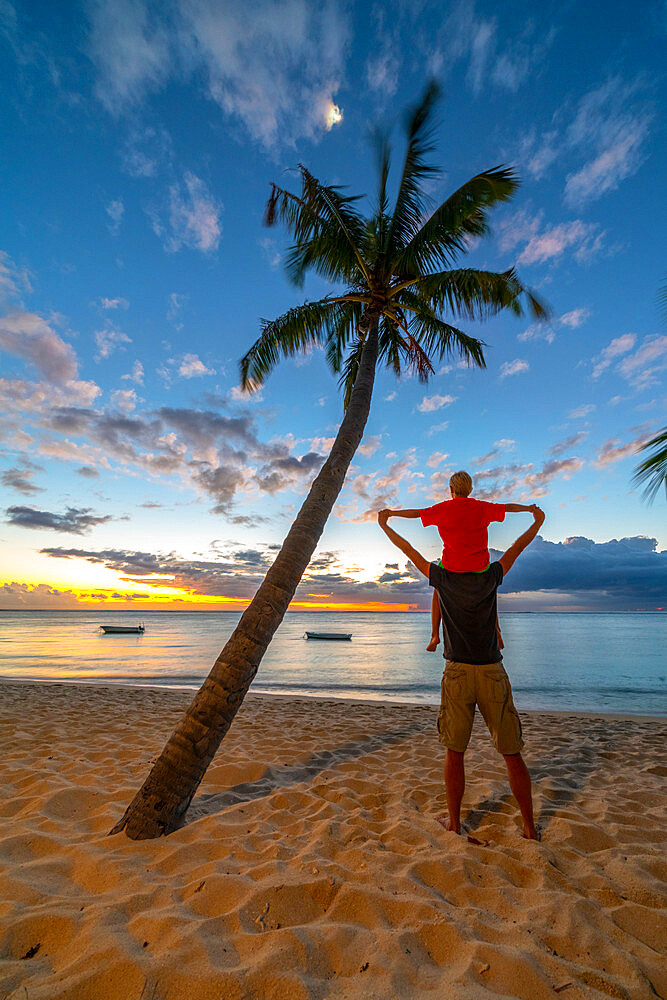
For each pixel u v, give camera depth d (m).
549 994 1.58
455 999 1.53
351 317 8.08
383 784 3.93
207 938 1.76
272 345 7.24
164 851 2.50
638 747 5.74
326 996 1.53
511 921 2.01
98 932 1.75
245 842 2.66
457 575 2.88
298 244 7.16
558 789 3.84
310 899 2.09
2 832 2.66
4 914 1.88
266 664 20.70
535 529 2.95
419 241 6.67
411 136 6.54
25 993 1.48
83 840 2.63
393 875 2.30
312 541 3.72
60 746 5.05
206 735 2.90
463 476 3.12
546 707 10.93
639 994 1.61
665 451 4.97
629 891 2.28
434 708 8.88
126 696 9.96
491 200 6.27
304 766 4.51
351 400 5.26
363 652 27.02
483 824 3.08
